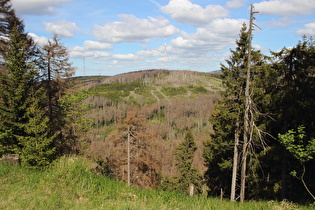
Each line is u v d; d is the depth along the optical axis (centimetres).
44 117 1581
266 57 1441
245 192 1688
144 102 15925
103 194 648
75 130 2233
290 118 1363
